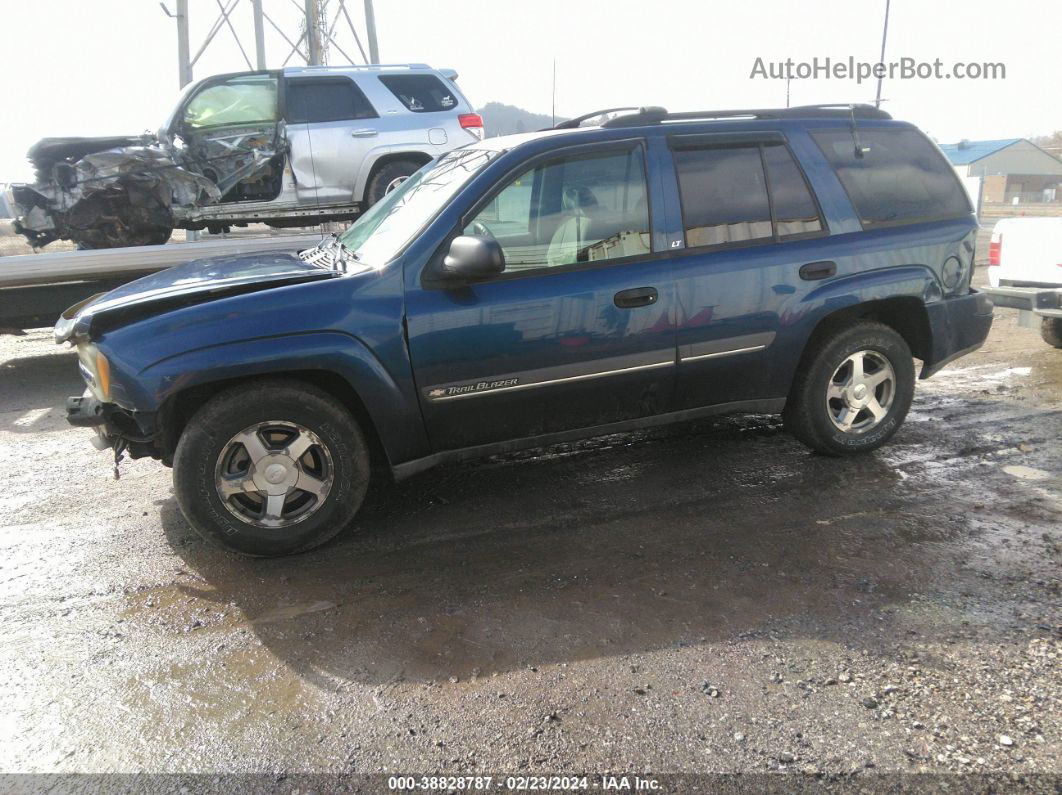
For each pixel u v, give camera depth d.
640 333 3.51
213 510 3.13
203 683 2.47
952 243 4.16
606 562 3.20
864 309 4.02
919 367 6.41
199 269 3.80
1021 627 2.64
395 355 3.20
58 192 7.04
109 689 2.45
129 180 7.13
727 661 2.50
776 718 2.23
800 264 3.78
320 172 8.05
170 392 2.98
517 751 2.12
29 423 5.53
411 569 3.19
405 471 3.42
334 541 3.46
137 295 3.29
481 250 3.06
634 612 2.80
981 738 2.13
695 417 3.86
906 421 4.95
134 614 2.89
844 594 2.88
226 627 2.79
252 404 3.08
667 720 2.23
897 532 3.39
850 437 4.16
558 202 3.44
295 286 3.14
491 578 3.09
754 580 3.01
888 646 2.55
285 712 2.32
